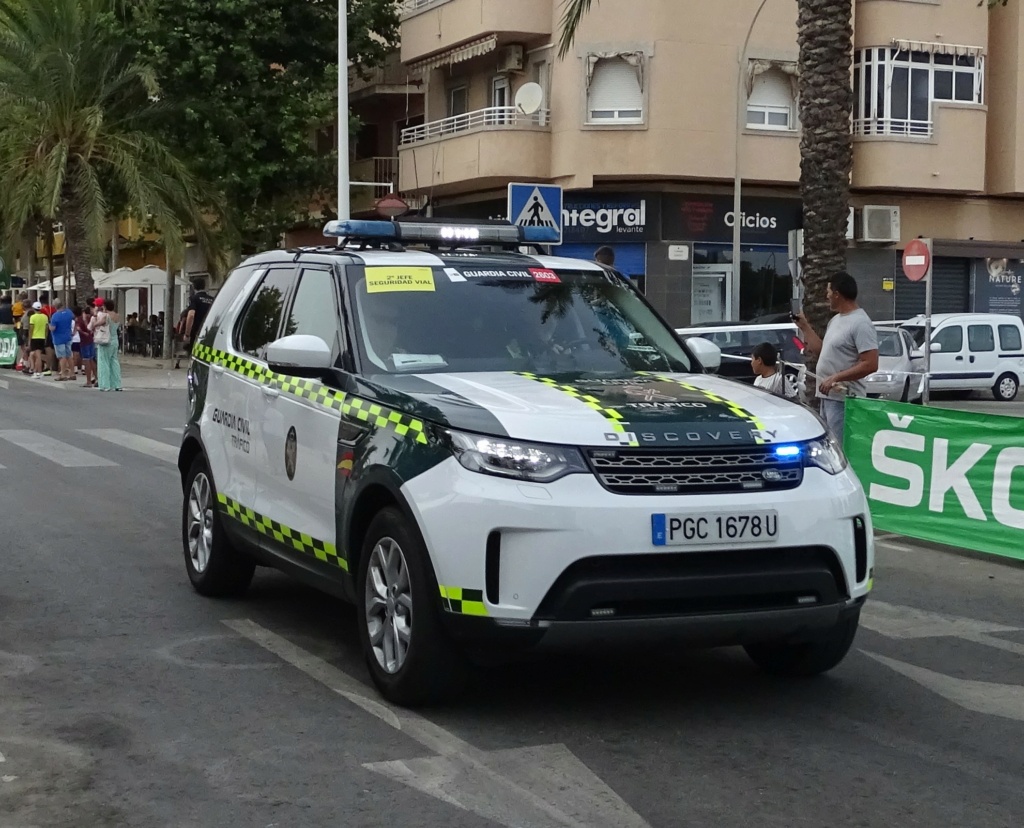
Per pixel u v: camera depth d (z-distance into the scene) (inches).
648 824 180.5
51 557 375.2
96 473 553.9
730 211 1205.1
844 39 507.8
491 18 1184.2
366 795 191.2
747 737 219.8
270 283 308.7
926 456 416.5
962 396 1233.4
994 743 219.9
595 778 198.4
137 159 1266.0
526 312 273.6
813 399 493.7
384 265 274.5
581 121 1159.6
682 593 209.6
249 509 291.0
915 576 373.7
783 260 1228.5
